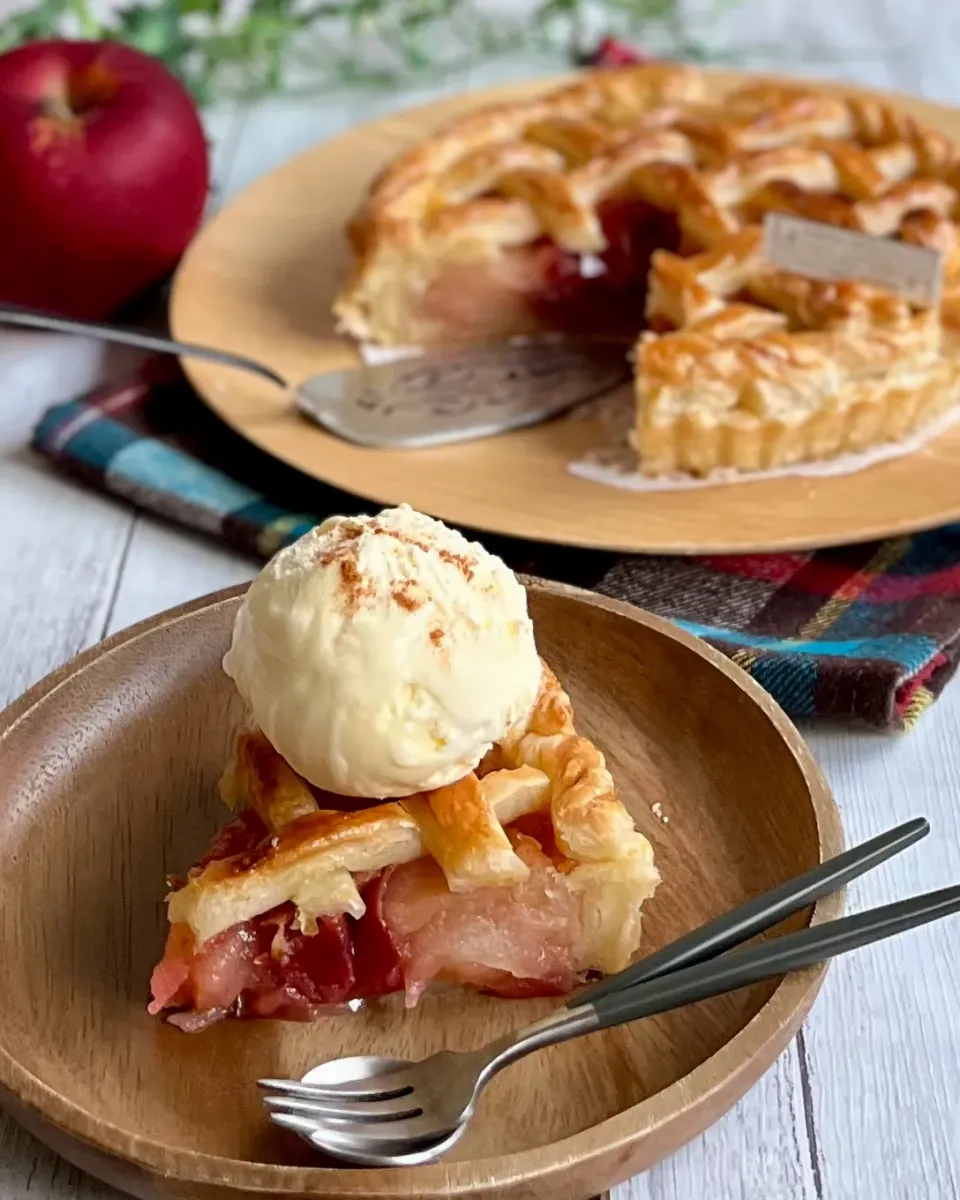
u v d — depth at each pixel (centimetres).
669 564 51
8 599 51
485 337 65
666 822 42
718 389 53
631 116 67
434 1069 36
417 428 55
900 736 46
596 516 51
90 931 40
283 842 39
